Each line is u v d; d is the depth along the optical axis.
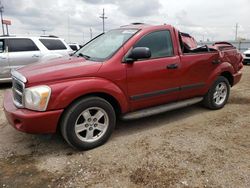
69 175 2.92
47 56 8.53
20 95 3.27
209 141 3.75
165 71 4.09
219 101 5.33
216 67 5.03
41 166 3.12
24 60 8.20
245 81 8.69
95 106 3.44
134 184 2.74
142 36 3.91
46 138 3.91
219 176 2.86
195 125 4.42
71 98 3.19
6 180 2.83
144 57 3.56
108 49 3.87
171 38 4.27
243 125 4.40
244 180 2.79
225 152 3.41
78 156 3.34
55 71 3.21
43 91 3.05
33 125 3.07
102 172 2.96
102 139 3.60
